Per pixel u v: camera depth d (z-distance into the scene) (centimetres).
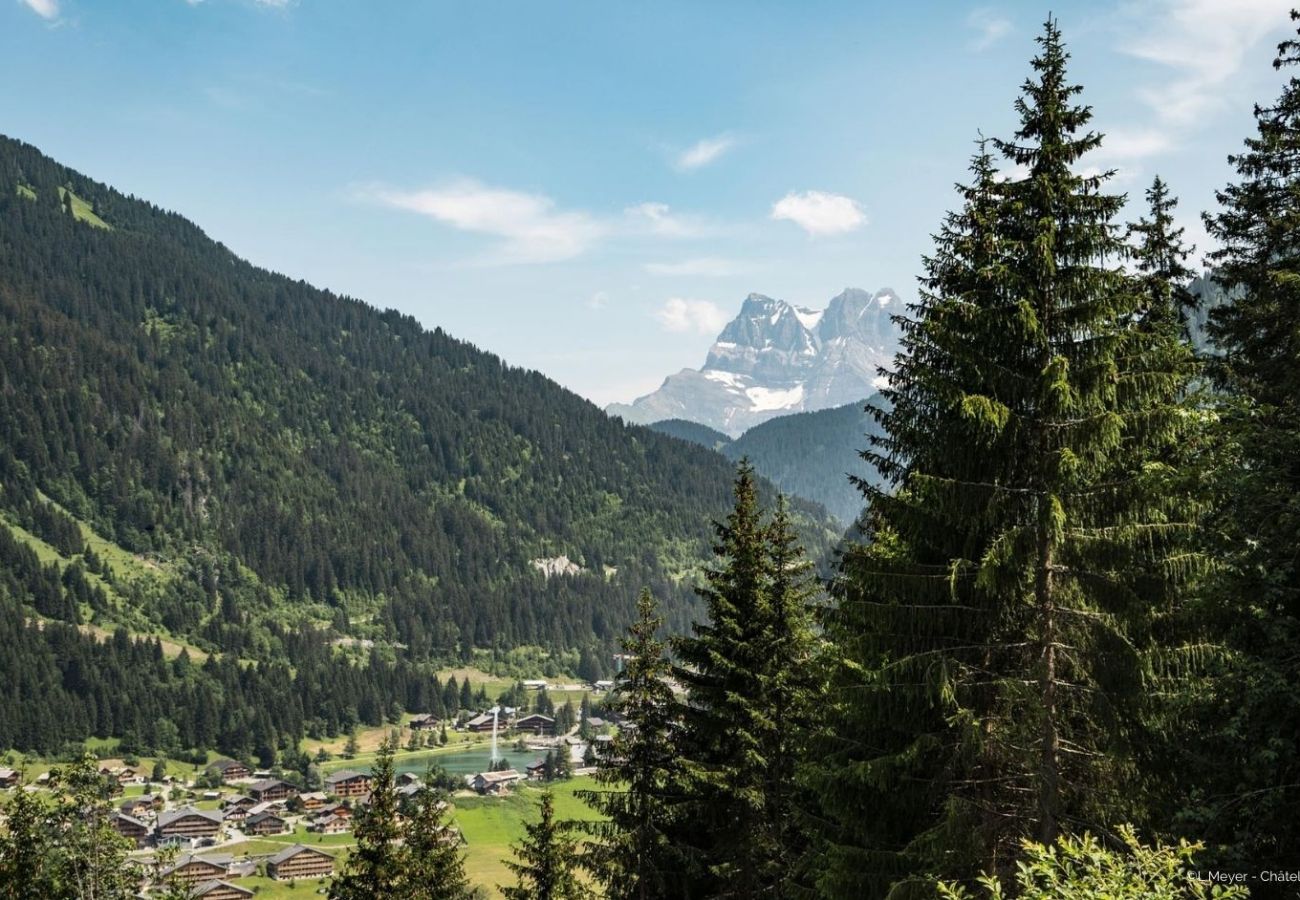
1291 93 2227
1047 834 1655
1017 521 1708
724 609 2689
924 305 1792
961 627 1770
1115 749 1622
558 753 19338
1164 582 1597
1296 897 1466
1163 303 2108
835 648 2470
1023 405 1712
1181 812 1525
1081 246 1683
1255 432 1602
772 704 2622
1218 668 1551
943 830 1705
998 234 1762
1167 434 1616
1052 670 1686
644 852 2759
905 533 1877
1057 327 1680
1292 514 1502
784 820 2623
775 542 2753
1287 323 2034
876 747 1995
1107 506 1630
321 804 18650
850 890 1872
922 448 1822
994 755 1750
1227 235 2369
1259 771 1480
